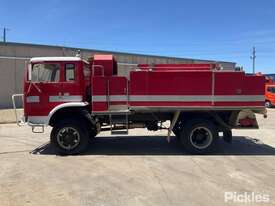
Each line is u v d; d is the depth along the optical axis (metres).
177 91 10.68
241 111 10.82
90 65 11.39
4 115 24.00
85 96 11.00
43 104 10.80
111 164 9.52
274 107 33.53
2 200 6.71
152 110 10.73
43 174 8.55
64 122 10.76
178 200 6.65
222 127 11.04
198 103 10.70
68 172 8.72
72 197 6.86
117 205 6.41
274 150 11.44
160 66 11.02
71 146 10.78
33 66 10.84
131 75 10.70
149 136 14.29
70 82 10.80
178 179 8.05
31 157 10.49
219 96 10.70
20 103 31.86
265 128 17.45
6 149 11.80
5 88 30.91
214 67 11.05
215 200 6.64
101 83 10.79
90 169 9.00
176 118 10.85
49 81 10.81
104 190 7.28
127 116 10.98
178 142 12.20
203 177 8.20
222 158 10.25
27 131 16.39
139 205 6.40
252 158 10.25
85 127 10.82
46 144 12.70
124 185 7.61
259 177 8.20
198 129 10.75
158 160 9.98
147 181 7.89
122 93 10.77
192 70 10.88
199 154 10.73
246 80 10.70
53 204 6.49
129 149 11.59
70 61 10.80
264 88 10.73
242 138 14.02
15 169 9.05
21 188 7.45
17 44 31.48
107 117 11.16
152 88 10.70
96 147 11.97
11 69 31.20
